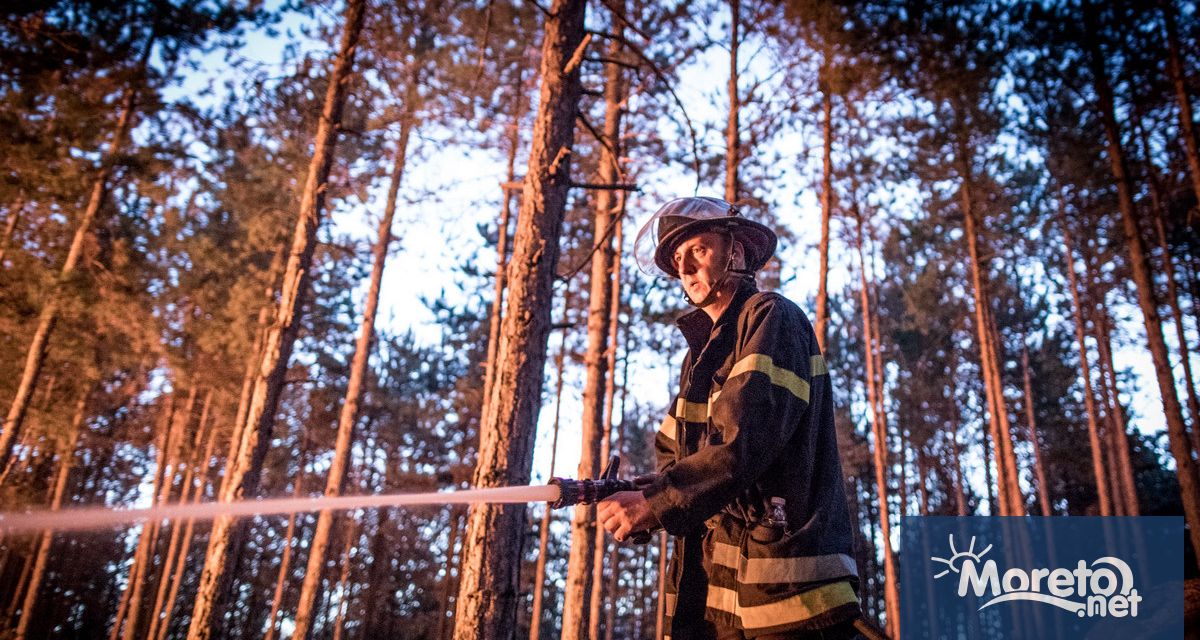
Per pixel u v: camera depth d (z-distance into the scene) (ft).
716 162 47.42
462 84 48.83
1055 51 49.26
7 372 56.65
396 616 119.03
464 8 49.14
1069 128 55.06
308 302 92.27
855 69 43.88
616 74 47.11
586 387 42.37
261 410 36.94
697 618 4.87
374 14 45.03
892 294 98.94
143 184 55.52
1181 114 44.62
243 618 119.24
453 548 96.48
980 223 69.31
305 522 111.65
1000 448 66.28
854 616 4.48
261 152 59.11
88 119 49.03
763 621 4.45
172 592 83.51
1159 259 62.95
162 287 65.16
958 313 91.45
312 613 54.03
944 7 45.52
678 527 4.20
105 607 123.34
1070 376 99.40
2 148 46.93
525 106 53.88
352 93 47.65
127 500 120.88
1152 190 55.83
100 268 57.36
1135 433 95.35
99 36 49.03
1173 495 91.25
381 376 104.99
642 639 121.90
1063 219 69.87
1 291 53.42
